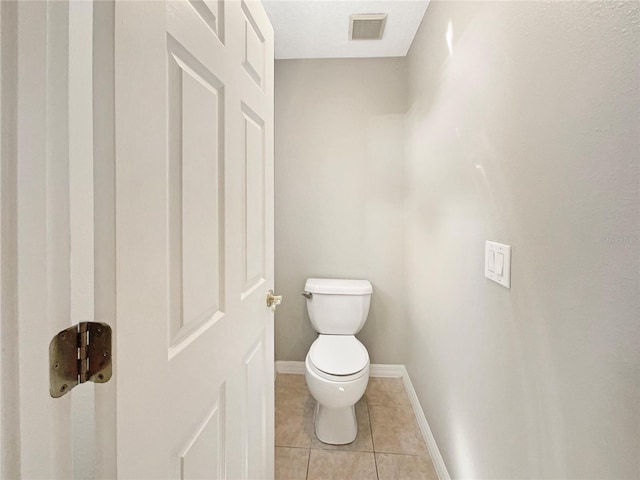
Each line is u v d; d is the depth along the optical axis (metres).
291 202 2.17
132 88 0.42
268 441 1.09
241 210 0.82
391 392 2.00
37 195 0.33
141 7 0.43
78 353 0.38
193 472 0.59
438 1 1.39
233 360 0.78
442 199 1.34
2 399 0.31
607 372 0.52
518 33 0.77
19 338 0.32
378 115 2.11
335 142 2.13
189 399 0.57
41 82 0.33
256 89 0.93
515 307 0.79
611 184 0.51
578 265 0.58
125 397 0.41
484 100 0.95
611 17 0.50
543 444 0.69
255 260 0.94
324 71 2.12
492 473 0.92
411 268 1.94
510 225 0.81
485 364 0.95
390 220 2.13
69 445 0.37
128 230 0.41
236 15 0.77
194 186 0.59
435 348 1.45
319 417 1.59
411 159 1.94
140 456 0.44
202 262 0.62
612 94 0.51
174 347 0.53
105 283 0.39
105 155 0.39
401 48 1.99
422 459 1.46
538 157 0.70
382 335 2.18
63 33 0.35
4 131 0.31
